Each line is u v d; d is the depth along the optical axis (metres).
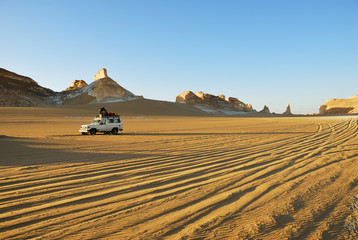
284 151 11.46
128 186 5.94
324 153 10.59
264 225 3.84
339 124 33.28
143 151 11.65
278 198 5.07
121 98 169.12
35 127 29.44
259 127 32.25
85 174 7.09
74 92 174.62
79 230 3.66
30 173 7.15
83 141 15.83
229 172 7.40
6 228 3.72
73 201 4.89
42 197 5.12
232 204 4.76
